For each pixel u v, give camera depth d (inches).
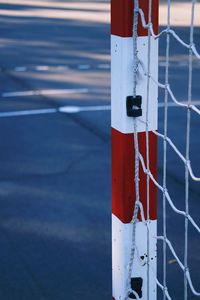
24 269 200.5
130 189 119.9
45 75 502.6
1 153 316.2
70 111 395.9
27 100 423.8
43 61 561.9
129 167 119.2
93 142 334.0
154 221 121.6
